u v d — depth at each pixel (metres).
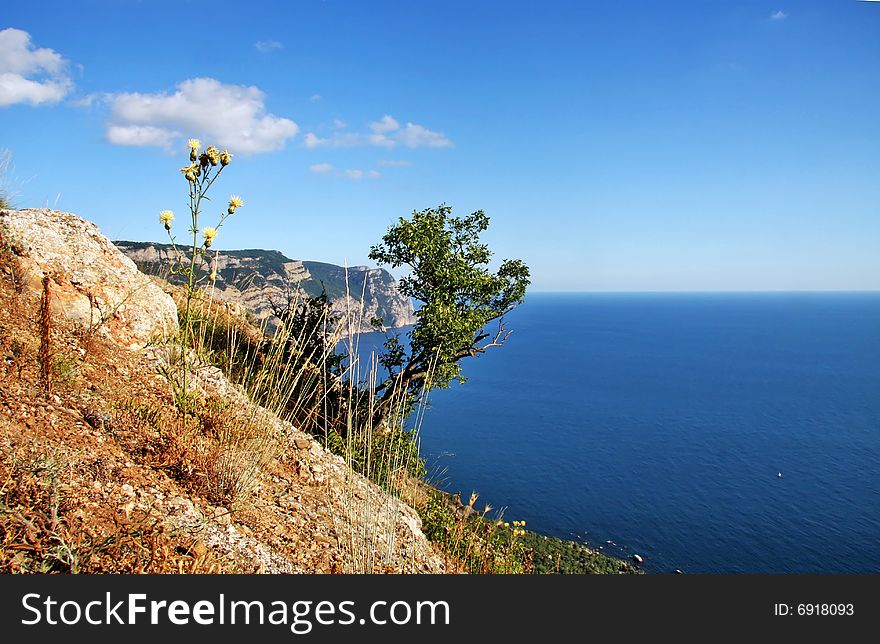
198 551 3.24
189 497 3.80
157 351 5.82
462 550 6.58
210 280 5.25
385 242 14.99
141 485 3.56
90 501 3.14
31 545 2.68
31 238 5.54
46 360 3.98
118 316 5.72
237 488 4.23
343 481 5.62
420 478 8.54
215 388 5.66
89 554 2.79
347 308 6.43
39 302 5.10
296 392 7.05
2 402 3.59
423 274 14.64
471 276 14.91
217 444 4.60
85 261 5.93
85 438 3.71
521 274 16.16
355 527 4.75
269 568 3.49
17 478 2.97
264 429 5.41
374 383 6.25
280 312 8.11
